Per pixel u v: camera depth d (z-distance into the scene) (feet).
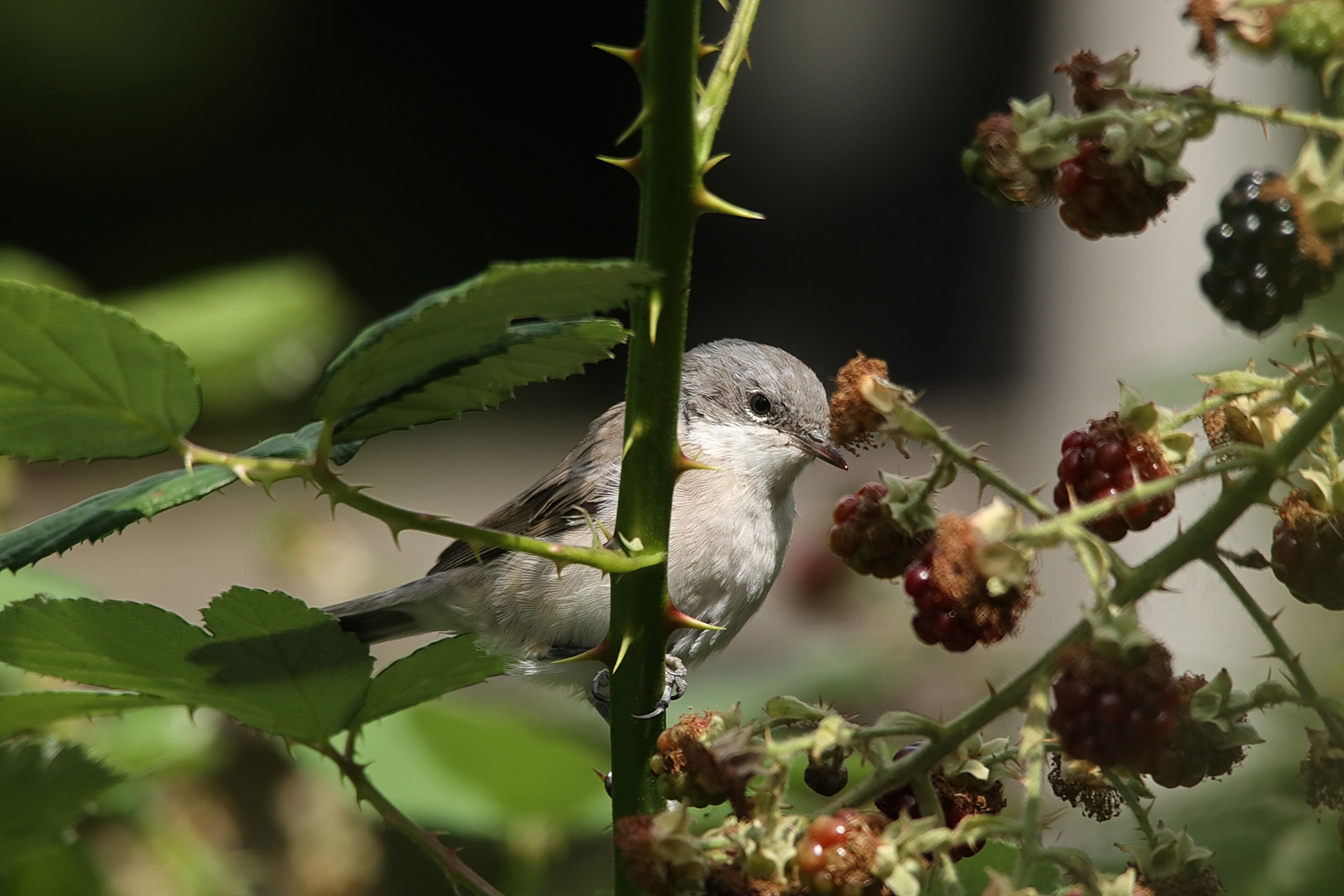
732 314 100.17
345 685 14.79
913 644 31.60
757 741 12.67
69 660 14.21
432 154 123.65
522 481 76.07
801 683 31.48
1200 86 12.25
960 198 100.22
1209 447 13.71
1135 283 49.21
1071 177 12.47
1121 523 13.16
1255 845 17.70
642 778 15.49
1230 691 12.28
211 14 116.26
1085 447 13.28
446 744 25.88
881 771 12.78
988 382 83.41
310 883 30.22
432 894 31.63
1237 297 12.30
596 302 12.01
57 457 12.83
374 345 11.94
